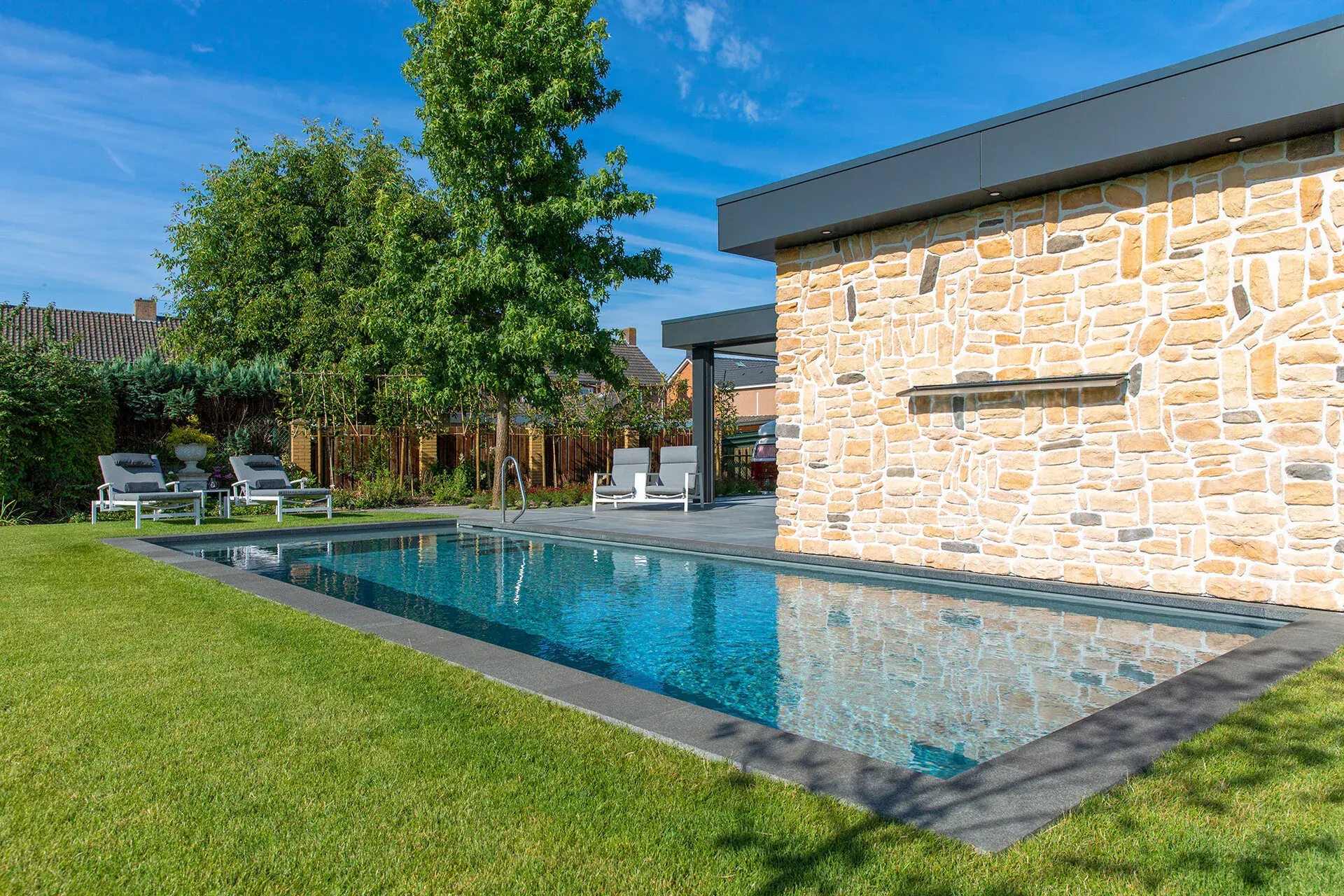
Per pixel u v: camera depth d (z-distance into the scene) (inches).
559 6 504.7
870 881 70.1
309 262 827.4
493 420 639.8
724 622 201.5
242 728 108.4
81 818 83.4
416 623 171.8
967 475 246.4
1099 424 219.1
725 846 76.7
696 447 530.3
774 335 467.2
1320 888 69.0
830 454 282.8
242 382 551.5
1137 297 212.1
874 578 261.6
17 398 415.8
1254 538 193.0
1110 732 103.3
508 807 85.6
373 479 584.7
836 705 136.3
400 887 71.2
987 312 241.3
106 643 153.6
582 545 361.1
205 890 70.9
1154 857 73.2
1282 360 189.2
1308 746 98.2
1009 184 221.8
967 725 125.7
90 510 437.1
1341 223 181.0
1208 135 185.3
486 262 499.8
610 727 108.9
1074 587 218.1
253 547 355.6
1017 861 72.2
